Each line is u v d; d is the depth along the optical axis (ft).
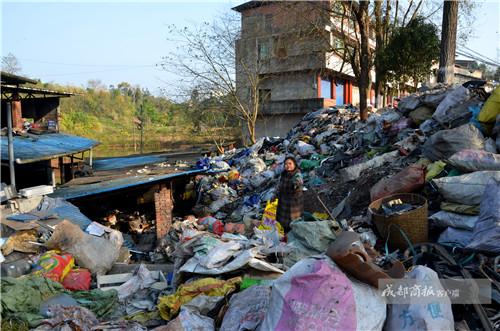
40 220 20.84
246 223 24.11
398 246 14.79
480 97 22.84
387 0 57.88
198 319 11.19
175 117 164.35
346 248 9.51
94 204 37.01
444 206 15.67
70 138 50.34
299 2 58.90
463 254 12.91
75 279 16.44
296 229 15.98
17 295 13.48
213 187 39.96
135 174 40.47
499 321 9.71
